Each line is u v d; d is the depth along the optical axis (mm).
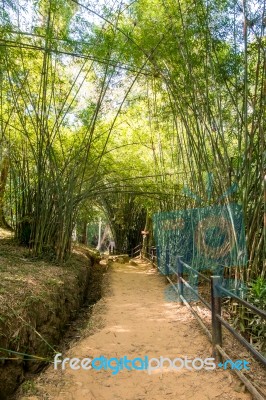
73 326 3654
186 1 3523
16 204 5211
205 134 3912
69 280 4102
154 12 3865
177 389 2070
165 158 6391
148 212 8281
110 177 7188
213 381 2143
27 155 5086
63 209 4734
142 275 6379
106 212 10570
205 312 3551
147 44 3885
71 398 1958
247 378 2111
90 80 4898
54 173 4816
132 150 7059
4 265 3838
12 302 2676
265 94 2775
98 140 6102
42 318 2922
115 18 4000
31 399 1941
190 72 3443
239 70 3273
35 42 4008
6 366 2232
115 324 3303
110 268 7234
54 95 4613
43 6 3828
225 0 3172
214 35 3400
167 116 4730
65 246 4832
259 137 2854
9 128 4746
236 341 2701
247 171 2854
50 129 5207
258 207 2791
